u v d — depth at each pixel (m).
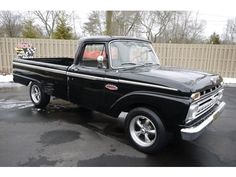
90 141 4.07
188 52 11.87
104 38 4.14
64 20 19.56
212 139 4.27
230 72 11.68
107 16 14.66
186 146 3.94
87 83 4.39
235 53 11.45
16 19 23.61
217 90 4.11
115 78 3.88
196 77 3.66
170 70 4.13
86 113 5.66
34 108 6.00
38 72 5.64
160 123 3.45
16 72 6.45
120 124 4.95
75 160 3.40
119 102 3.88
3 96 7.33
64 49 11.89
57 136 4.25
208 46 11.64
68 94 4.93
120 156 3.55
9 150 3.67
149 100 3.46
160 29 22.34
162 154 3.64
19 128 4.61
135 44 4.57
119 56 4.20
